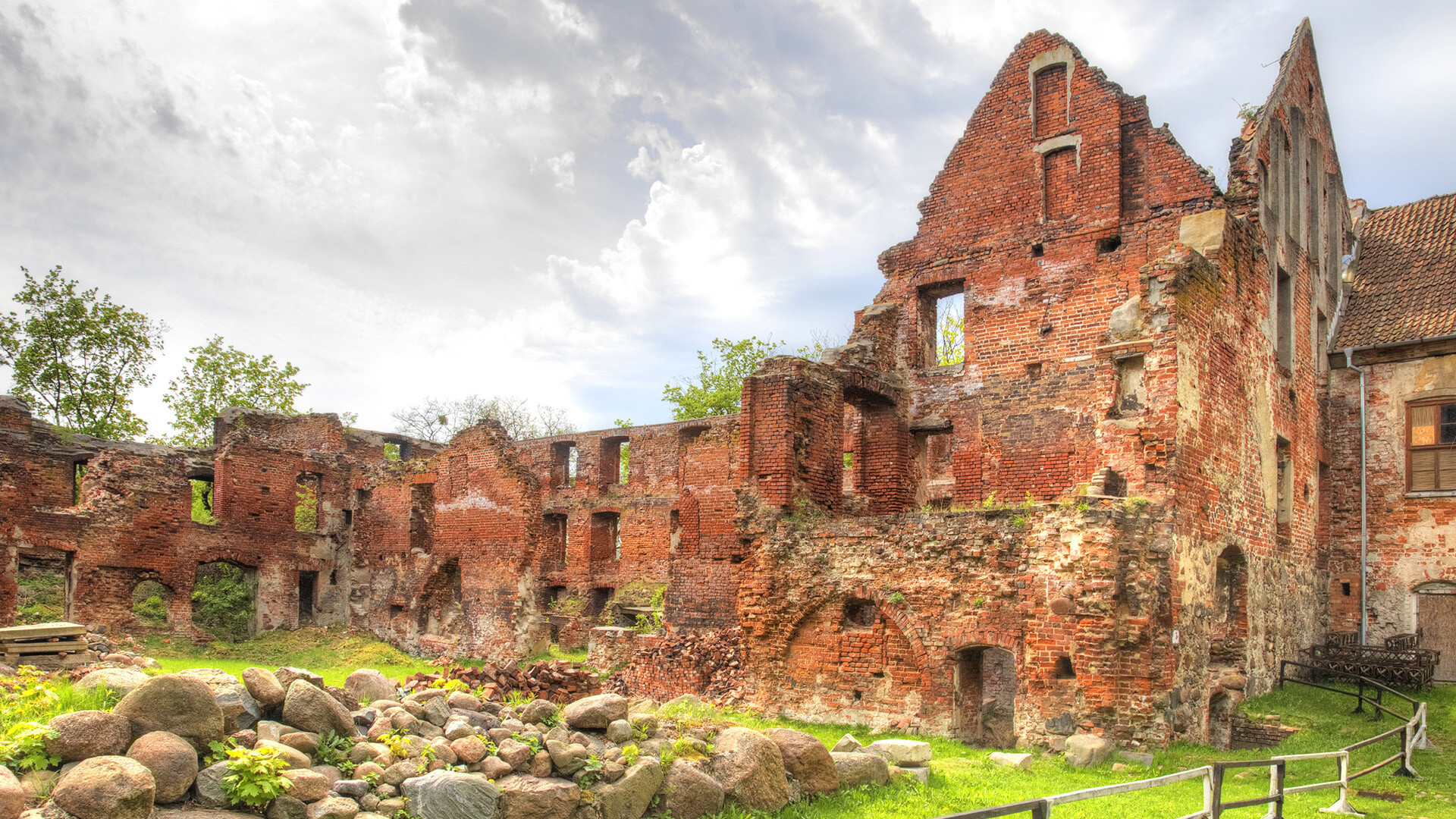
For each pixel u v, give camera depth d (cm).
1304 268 2220
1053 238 2044
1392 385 2264
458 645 3108
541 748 909
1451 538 2141
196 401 4625
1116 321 1642
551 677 1655
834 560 1728
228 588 3331
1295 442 2106
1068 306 2003
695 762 973
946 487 2258
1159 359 1553
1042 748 1436
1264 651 1848
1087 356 1958
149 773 680
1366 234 2609
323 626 3434
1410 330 2248
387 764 830
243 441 3300
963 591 1574
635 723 996
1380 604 2212
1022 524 1534
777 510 1839
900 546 1656
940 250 2202
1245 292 1862
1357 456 2291
